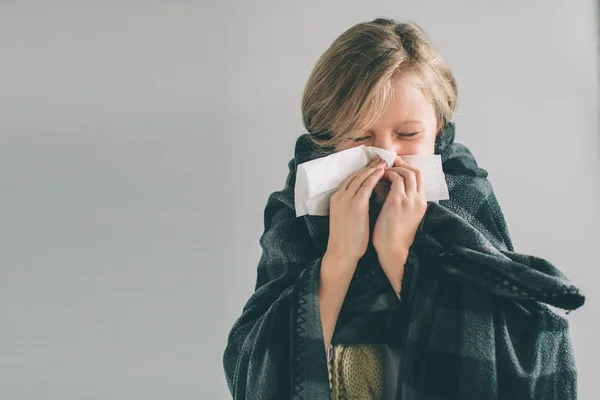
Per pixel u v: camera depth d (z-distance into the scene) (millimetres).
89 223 1444
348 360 800
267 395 760
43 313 1455
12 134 1472
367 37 805
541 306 763
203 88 1379
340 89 795
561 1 1253
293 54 1328
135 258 1418
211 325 1379
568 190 1229
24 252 1462
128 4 1431
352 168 808
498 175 1235
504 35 1254
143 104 1418
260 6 1345
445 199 823
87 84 1450
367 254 824
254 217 1352
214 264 1377
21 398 1452
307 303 771
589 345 1213
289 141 1334
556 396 753
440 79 816
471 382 703
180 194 1393
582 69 1244
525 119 1241
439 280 750
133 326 1419
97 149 1444
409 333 736
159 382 1403
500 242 845
